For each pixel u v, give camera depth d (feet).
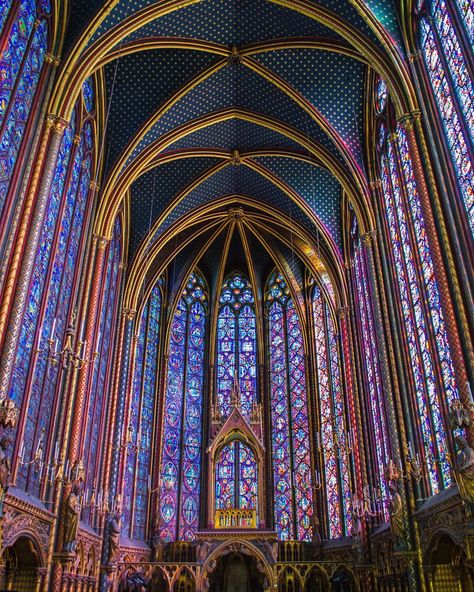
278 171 85.05
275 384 100.99
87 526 60.44
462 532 41.60
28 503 43.19
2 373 39.27
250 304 107.86
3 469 36.58
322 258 89.15
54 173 49.34
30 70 48.01
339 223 85.87
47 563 47.80
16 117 44.93
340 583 70.38
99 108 68.03
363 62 61.05
